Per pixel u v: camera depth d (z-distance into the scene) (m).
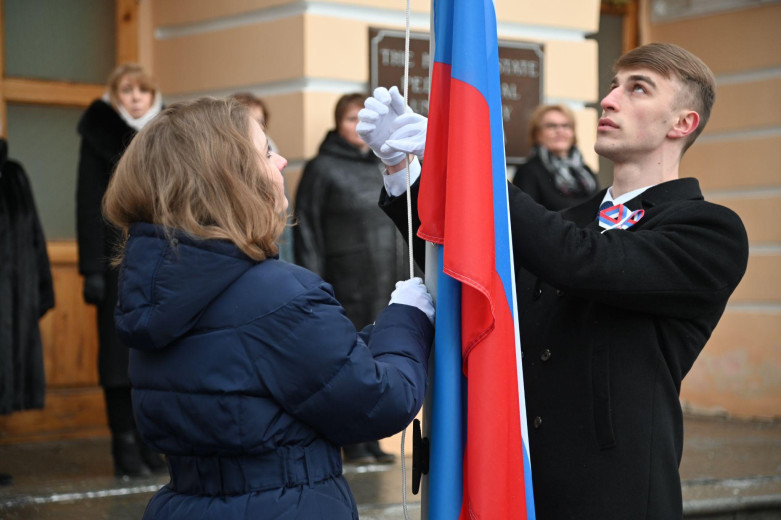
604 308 2.08
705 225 2.06
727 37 6.73
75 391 5.24
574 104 5.55
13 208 4.20
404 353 1.88
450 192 1.92
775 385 6.46
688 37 6.88
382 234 4.55
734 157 6.75
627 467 2.00
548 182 4.84
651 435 2.01
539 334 2.15
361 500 3.77
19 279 4.19
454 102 1.95
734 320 6.66
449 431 1.97
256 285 1.75
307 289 1.75
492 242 1.93
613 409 2.03
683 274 2.01
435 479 1.97
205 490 1.77
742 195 6.73
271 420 1.74
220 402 1.72
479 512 1.90
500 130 2.01
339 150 4.57
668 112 2.16
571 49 5.48
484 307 1.93
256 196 1.77
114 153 4.16
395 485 4.06
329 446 1.81
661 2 6.93
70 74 5.30
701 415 6.72
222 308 1.74
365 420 1.74
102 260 4.14
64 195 5.30
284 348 1.72
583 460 2.03
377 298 4.54
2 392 4.10
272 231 1.78
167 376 1.75
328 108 4.85
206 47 5.22
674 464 2.03
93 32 5.36
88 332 5.30
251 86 5.03
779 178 6.57
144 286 1.72
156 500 1.83
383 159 2.11
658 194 2.16
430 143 2.00
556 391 2.09
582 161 4.97
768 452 5.11
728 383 6.65
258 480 1.74
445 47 2.04
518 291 2.25
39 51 5.21
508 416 1.93
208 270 1.71
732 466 4.67
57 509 3.65
